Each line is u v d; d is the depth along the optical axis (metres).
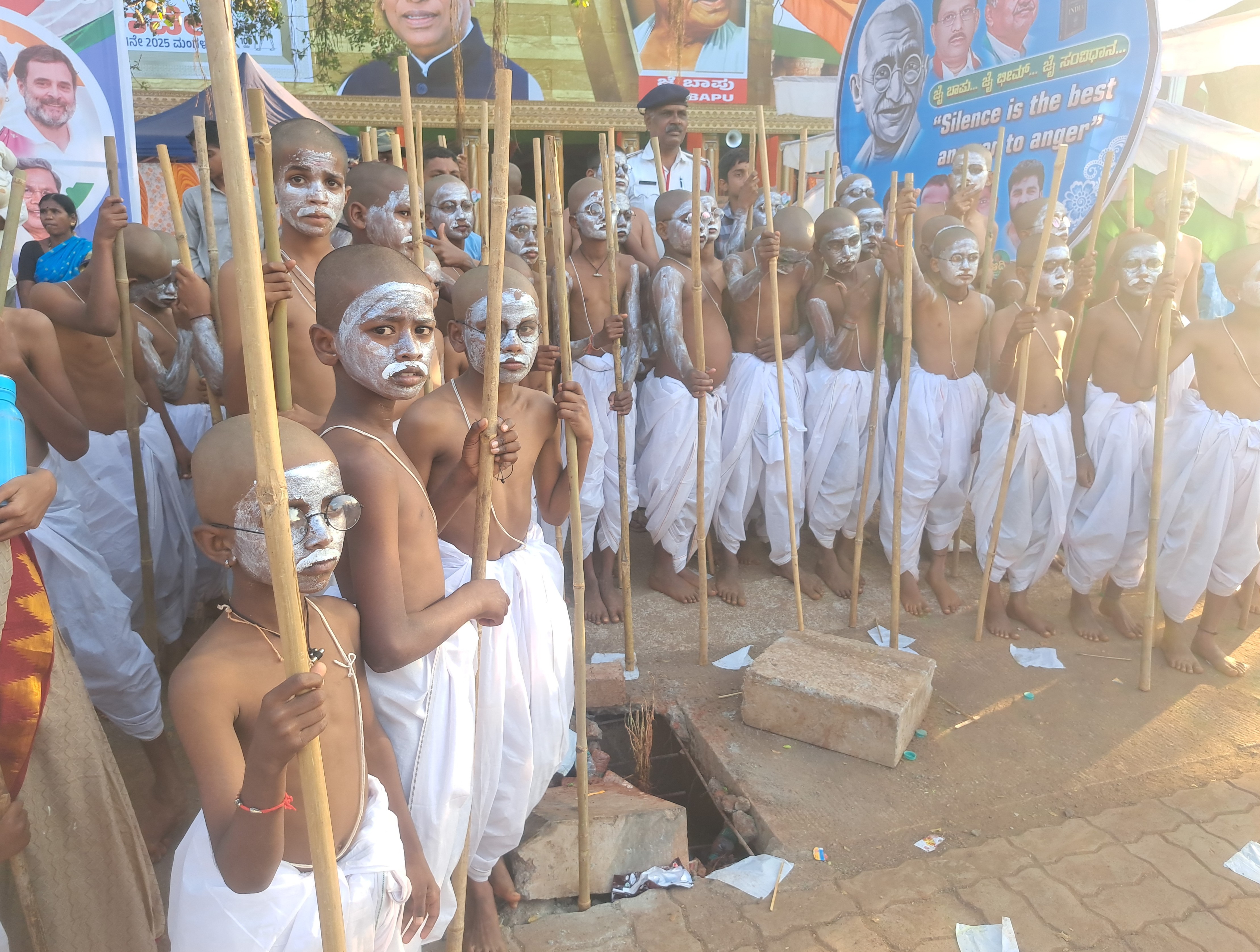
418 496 2.20
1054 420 4.79
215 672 1.68
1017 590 5.06
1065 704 4.29
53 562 3.04
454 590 2.52
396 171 3.43
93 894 2.15
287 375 2.47
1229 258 4.45
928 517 5.36
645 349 5.40
